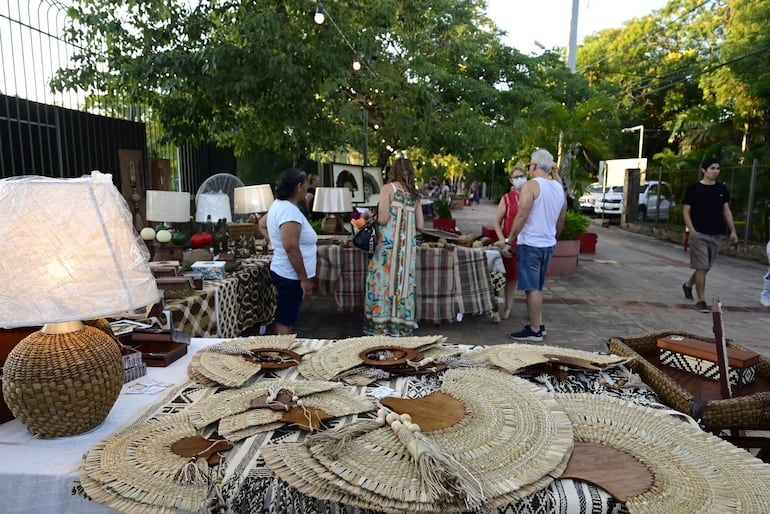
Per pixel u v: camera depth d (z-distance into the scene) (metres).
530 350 1.82
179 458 1.14
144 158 7.13
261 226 4.81
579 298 6.78
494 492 1.00
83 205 1.18
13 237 1.09
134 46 7.44
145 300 1.22
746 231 11.10
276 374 1.66
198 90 7.83
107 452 1.16
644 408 1.39
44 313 1.07
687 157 16.20
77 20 6.61
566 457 1.13
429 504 0.97
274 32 7.25
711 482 1.06
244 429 1.25
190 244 4.30
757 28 17.03
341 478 1.04
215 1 7.66
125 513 1.00
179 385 1.56
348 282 5.23
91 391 1.21
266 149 11.06
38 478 1.11
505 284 5.60
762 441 1.76
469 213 25.30
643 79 25.38
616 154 29.42
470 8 12.42
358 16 8.63
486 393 1.45
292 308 3.54
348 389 1.52
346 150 11.31
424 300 5.03
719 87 18.22
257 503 1.04
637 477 1.08
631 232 16.67
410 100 9.15
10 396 1.19
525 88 11.51
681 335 2.21
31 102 5.36
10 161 5.06
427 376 1.65
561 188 4.47
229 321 3.70
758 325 5.64
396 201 4.10
